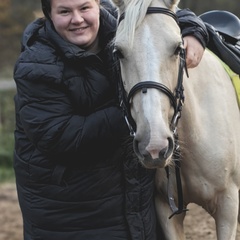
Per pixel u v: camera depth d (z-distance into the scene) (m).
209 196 5.83
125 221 5.66
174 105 4.91
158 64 4.76
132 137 5.32
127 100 4.95
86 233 5.61
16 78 5.33
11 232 10.88
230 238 5.90
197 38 5.35
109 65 5.35
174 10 5.12
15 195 13.82
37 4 39.53
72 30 5.34
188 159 5.70
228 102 5.90
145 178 5.60
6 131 20.08
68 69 5.29
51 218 5.59
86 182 5.49
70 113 5.32
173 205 5.50
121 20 5.05
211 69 5.92
